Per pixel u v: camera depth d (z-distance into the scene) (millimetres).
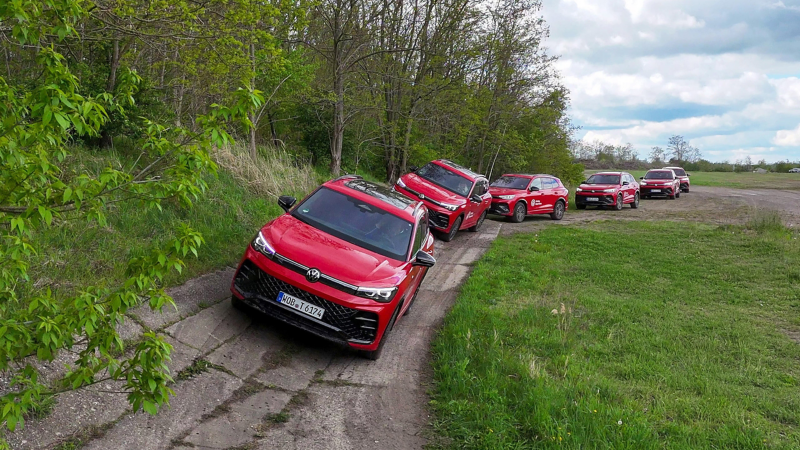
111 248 6547
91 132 2936
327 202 7125
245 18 9297
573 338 7383
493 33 22891
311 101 17469
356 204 7184
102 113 3045
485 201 17266
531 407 4906
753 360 7219
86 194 2967
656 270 12516
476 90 24438
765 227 17844
